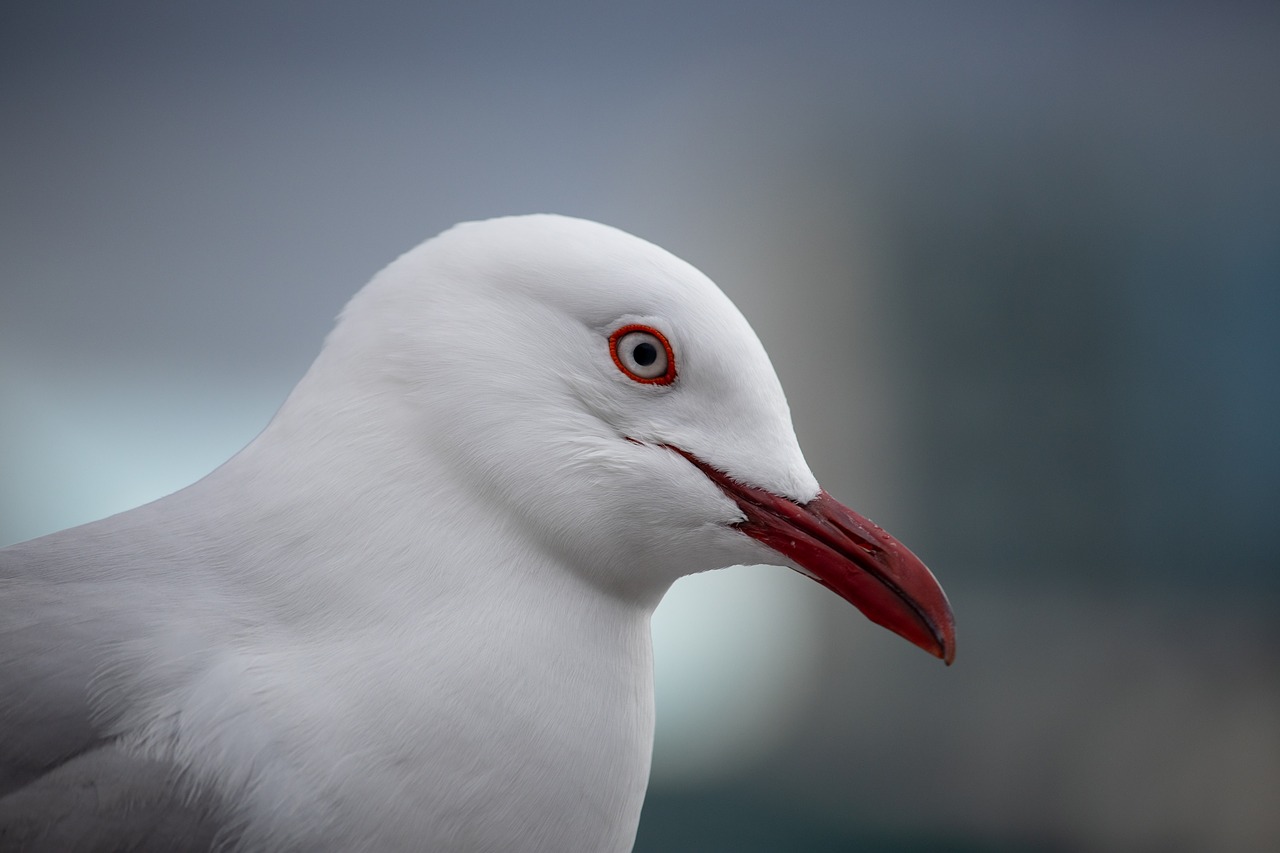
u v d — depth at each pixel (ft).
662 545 4.28
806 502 4.29
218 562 4.24
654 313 4.26
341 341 4.26
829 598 8.06
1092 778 7.89
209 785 4.19
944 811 7.81
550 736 4.23
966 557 8.86
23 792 4.18
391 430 4.25
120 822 4.18
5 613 4.22
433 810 4.21
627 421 4.27
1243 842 7.55
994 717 8.13
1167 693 8.30
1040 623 8.58
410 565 4.23
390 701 4.20
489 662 4.22
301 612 4.22
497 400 4.25
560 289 4.26
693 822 7.56
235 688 4.20
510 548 4.25
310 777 4.19
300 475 4.24
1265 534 8.73
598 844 4.25
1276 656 8.36
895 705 8.04
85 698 4.20
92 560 4.25
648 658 4.30
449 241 4.28
